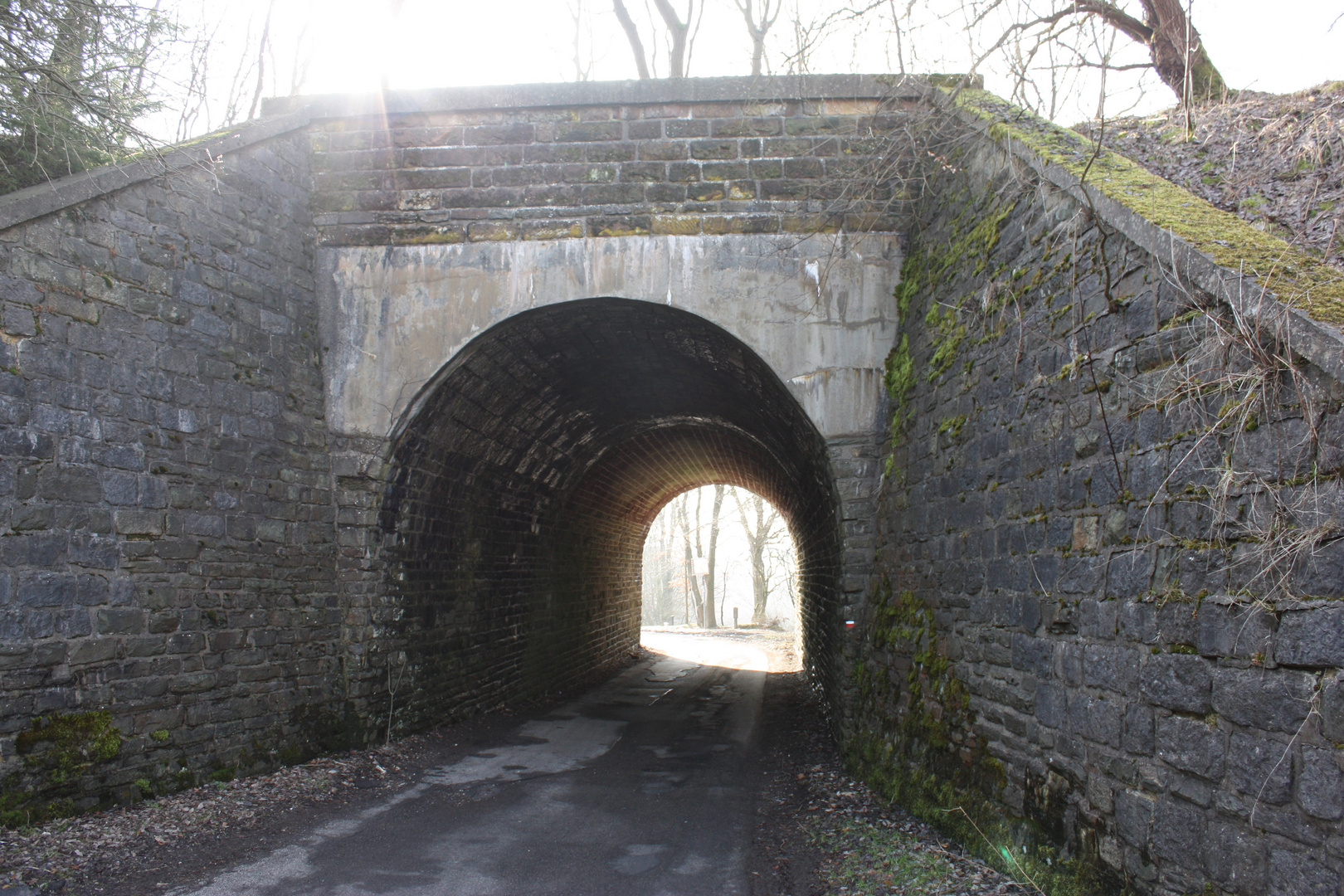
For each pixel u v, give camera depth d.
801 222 7.65
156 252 6.08
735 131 7.73
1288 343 2.71
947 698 5.51
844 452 7.52
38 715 5.03
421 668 8.78
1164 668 3.30
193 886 4.43
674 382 11.41
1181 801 3.17
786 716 10.95
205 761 6.08
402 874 4.77
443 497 9.28
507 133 7.87
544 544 13.39
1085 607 3.88
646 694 13.34
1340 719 2.50
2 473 4.94
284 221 7.48
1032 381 4.53
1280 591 2.75
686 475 20.92
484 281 7.80
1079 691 3.92
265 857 4.93
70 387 5.37
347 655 7.58
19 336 5.10
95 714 5.34
